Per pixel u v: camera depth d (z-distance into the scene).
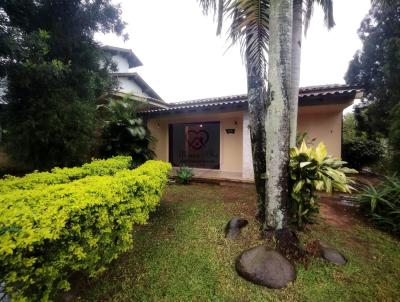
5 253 1.35
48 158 4.59
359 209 4.20
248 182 6.22
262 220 3.30
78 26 4.61
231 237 3.04
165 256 2.68
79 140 4.67
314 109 6.12
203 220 3.68
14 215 1.63
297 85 3.82
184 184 6.68
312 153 2.94
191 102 8.80
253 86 3.37
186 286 2.18
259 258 2.44
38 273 1.52
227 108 6.39
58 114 4.23
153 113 7.81
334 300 2.01
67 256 1.72
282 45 2.70
